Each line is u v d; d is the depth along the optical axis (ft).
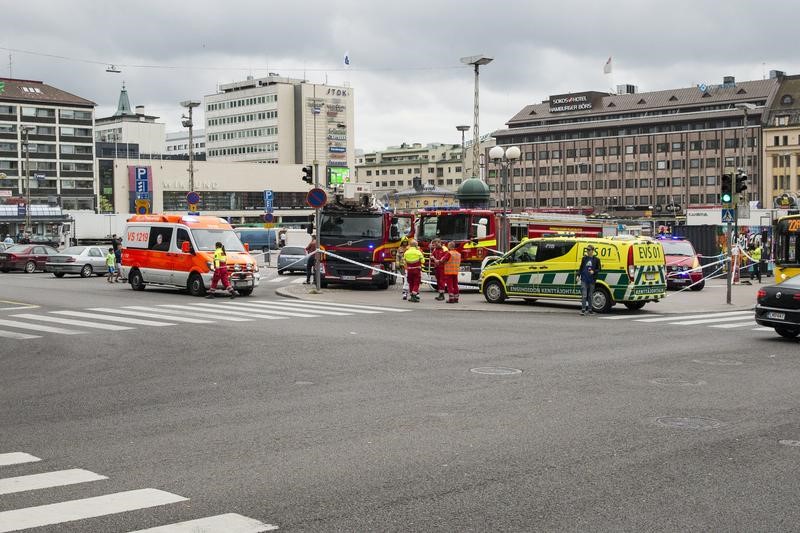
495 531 19.29
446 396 36.32
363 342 54.85
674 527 19.66
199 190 449.89
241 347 52.54
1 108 402.11
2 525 19.60
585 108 474.49
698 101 441.27
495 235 106.73
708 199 424.05
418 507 20.99
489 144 511.40
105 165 426.10
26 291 102.47
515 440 28.25
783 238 90.33
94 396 36.88
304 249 153.07
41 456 26.37
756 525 19.85
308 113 558.15
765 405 34.50
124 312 75.97
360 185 106.22
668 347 53.21
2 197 340.39
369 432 29.48
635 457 26.04
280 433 29.40
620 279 77.00
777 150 405.80
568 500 21.63
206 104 595.06
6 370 44.68
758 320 58.39
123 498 21.72
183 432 29.68
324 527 19.49
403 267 106.01
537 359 47.44
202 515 20.34
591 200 457.68
